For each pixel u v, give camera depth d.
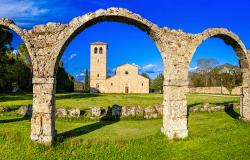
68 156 16.23
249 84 24.75
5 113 29.14
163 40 19.59
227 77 96.62
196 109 31.38
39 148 17.03
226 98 52.84
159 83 119.44
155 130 22.27
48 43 18.22
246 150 16.69
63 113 26.70
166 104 19.83
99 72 108.25
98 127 23.50
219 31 22.12
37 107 17.88
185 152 17.03
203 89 84.75
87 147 17.11
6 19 18.19
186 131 19.86
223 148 17.27
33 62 18.14
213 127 23.03
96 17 18.31
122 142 17.83
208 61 109.25
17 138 18.14
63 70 92.75
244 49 24.20
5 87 68.69
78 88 136.38
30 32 18.27
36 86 17.97
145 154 16.59
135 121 26.55
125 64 107.38
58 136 19.33
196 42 20.72
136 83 106.94
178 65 19.95
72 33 18.28
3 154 16.27
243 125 23.00
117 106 28.11
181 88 19.92
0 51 39.38
